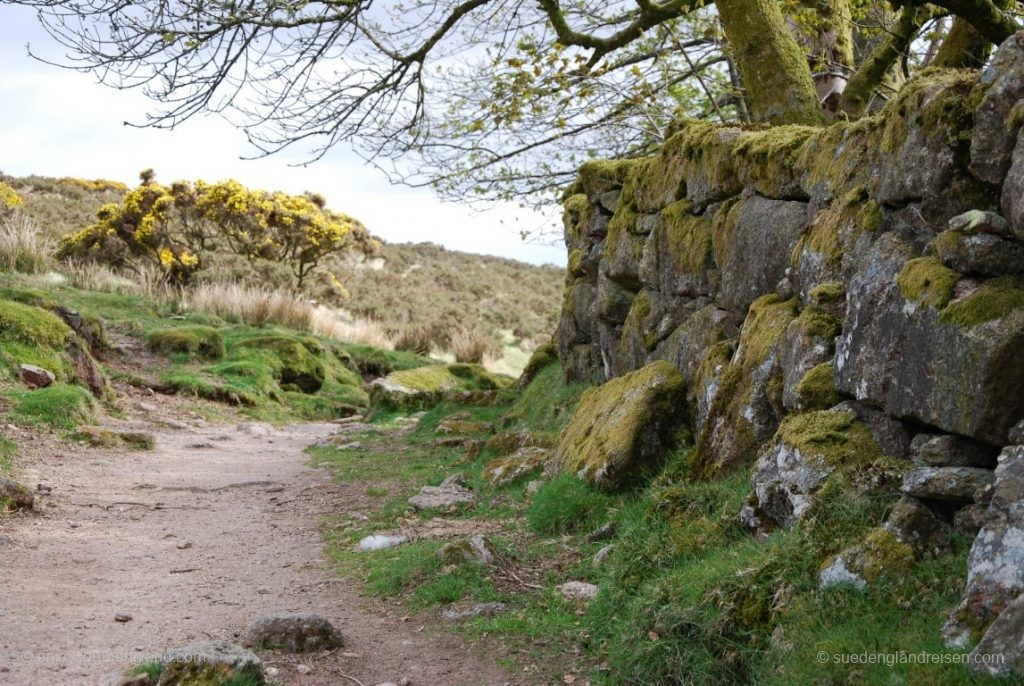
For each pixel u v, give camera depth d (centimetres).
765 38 801
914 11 787
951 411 340
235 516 708
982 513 320
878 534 340
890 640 297
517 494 689
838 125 512
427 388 1556
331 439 1172
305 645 407
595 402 707
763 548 386
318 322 2230
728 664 342
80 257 2412
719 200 655
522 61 985
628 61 1064
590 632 416
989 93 344
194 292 2114
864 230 450
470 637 425
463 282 3991
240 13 804
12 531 602
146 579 522
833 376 430
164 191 2473
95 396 1201
